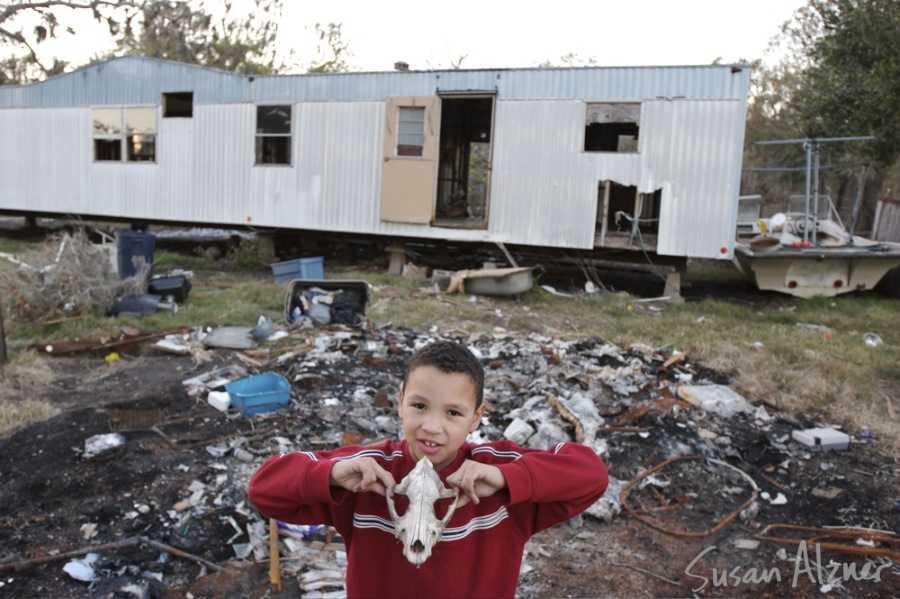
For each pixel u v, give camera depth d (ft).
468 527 5.53
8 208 55.77
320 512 5.69
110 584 11.41
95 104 51.93
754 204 50.57
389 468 5.73
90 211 53.01
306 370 22.79
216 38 77.77
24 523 13.25
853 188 80.02
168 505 14.01
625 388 22.18
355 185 44.91
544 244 40.75
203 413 18.98
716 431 19.17
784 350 27.30
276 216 47.09
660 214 38.34
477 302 36.27
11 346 24.67
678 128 37.68
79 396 20.52
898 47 52.01
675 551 13.47
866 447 18.74
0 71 74.59
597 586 12.28
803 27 69.05
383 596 5.53
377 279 41.22
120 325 27.71
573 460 5.59
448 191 52.01
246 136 47.34
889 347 29.35
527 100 40.42
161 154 50.11
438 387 5.25
